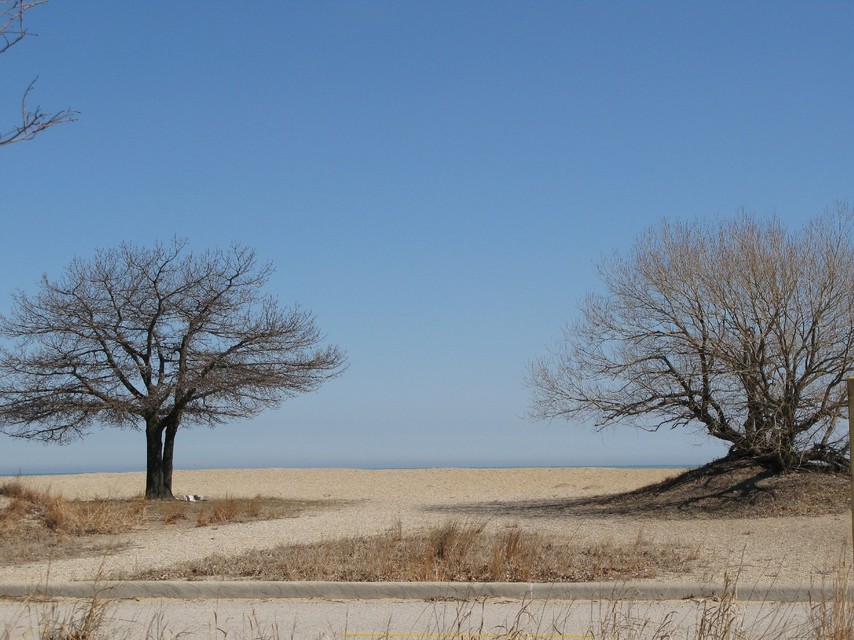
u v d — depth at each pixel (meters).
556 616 9.08
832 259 21.66
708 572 11.79
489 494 33.47
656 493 25.14
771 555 13.77
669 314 23.48
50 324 28.48
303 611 9.52
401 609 9.61
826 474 22.64
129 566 13.43
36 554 15.38
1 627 8.65
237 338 30.27
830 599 8.88
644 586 10.16
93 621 8.26
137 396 29.16
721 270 22.45
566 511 24.02
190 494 33.97
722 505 21.73
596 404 24.56
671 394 23.78
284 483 40.81
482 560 12.70
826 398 21.36
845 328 21.45
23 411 27.98
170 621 9.02
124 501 28.17
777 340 21.62
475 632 8.39
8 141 5.91
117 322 29.25
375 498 32.16
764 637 7.89
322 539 16.64
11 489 23.20
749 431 22.97
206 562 13.20
